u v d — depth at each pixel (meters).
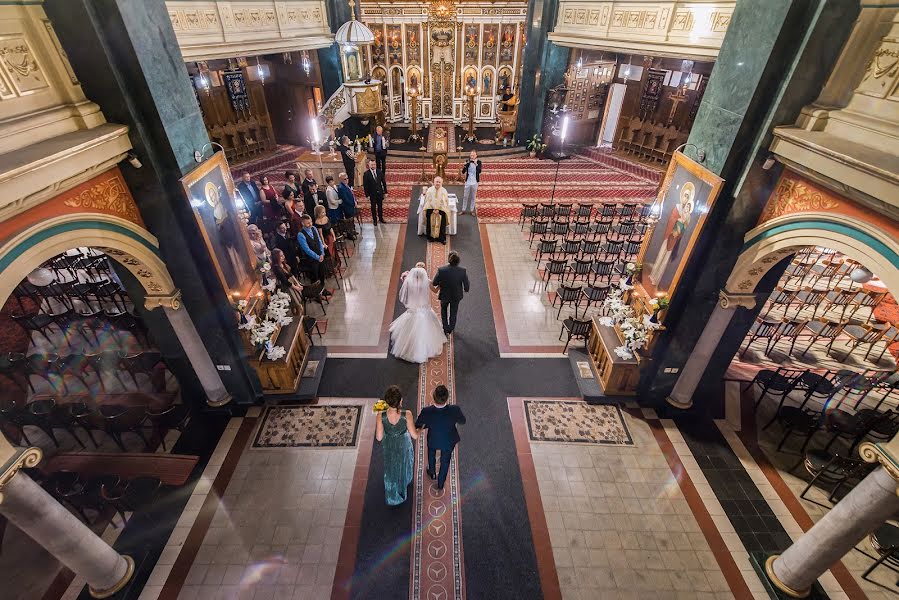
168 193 4.64
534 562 4.77
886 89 3.52
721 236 4.98
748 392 7.08
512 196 13.56
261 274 6.87
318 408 6.56
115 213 4.35
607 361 6.60
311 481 5.57
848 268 9.64
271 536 4.98
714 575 4.72
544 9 14.63
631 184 14.57
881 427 5.76
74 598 4.50
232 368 6.13
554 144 16.98
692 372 6.11
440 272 6.98
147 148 4.29
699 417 6.58
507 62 19.22
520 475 5.66
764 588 4.63
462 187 14.17
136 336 7.84
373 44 18.64
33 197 3.31
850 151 3.51
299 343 7.07
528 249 10.74
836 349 8.25
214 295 5.54
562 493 5.46
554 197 13.45
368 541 4.93
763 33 4.08
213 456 5.88
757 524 5.21
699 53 9.54
